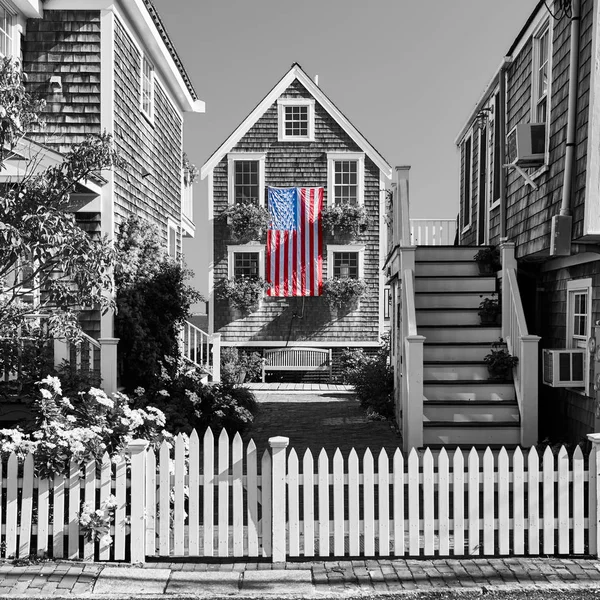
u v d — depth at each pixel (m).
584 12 8.01
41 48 11.50
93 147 7.13
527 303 11.72
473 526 5.60
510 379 9.91
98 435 5.96
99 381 9.45
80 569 5.32
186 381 12.06
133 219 12.48
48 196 6.91
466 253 12.34
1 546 5.54
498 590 5.03
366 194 22.31
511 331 10.23
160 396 11.34
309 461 5.55
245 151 22.39
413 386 9.26
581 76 8.05
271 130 22.41
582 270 9.21
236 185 22.50
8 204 6.46
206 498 5.56
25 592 4.95
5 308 7.24
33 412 8.93
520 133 9.55
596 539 5.62
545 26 10.05
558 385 8.78
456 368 10.16
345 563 5.49
